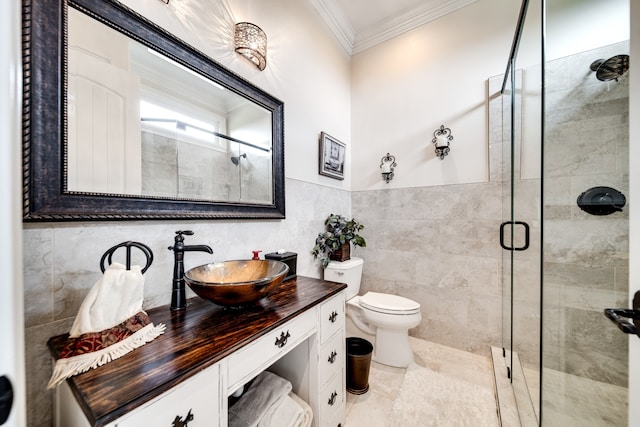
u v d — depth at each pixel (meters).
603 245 0.95
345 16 2.23
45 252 0.72
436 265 2.05
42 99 0.70
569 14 1.11
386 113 2.33
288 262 1.43
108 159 0.84
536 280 1.18
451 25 2.03
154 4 0.99
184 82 1.08
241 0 1.36
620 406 0.83
